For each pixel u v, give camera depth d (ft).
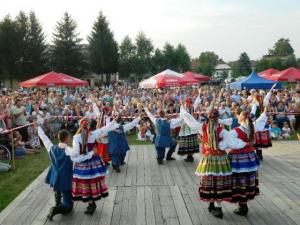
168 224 19.07
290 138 44.62
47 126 45.70
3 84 175.63
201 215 20.12
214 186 19.08
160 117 31.81
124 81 199.21
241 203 19.72
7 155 35.04
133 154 36.19
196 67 242.58
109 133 29.30
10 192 25.79
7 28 169.37
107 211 20.98
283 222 18.99
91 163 19.85
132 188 25.05
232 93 66.28
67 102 60.49
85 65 182.19
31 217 20.34
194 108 39.40
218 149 19.01
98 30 189.98
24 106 45.01
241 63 215.31
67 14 176.65
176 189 24.64
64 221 19.70
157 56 202.90
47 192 24.63
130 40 205.36
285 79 66.39
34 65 173.37
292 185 25.11
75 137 19.40
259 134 30.66
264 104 30.25
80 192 19.89
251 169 19.36
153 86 56.03
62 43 175.94
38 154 38.73
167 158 33.09
